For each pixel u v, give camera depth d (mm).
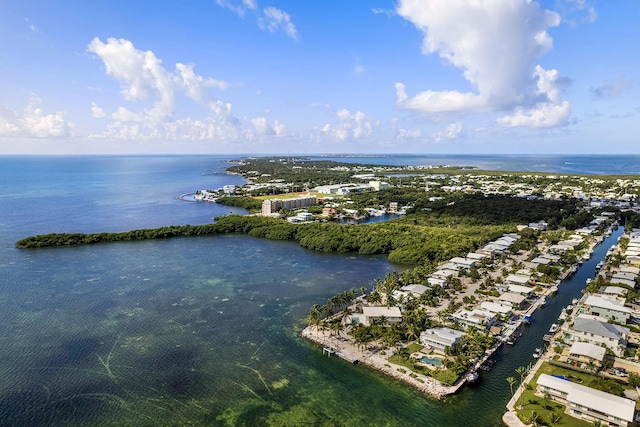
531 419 87938
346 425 90000
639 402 93562
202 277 189125
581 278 189375
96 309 150500
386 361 113688
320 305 155625
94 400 97750
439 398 97875
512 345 124375
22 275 189000
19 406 95000
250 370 111250
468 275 188000
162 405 96438
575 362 110438
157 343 125500
